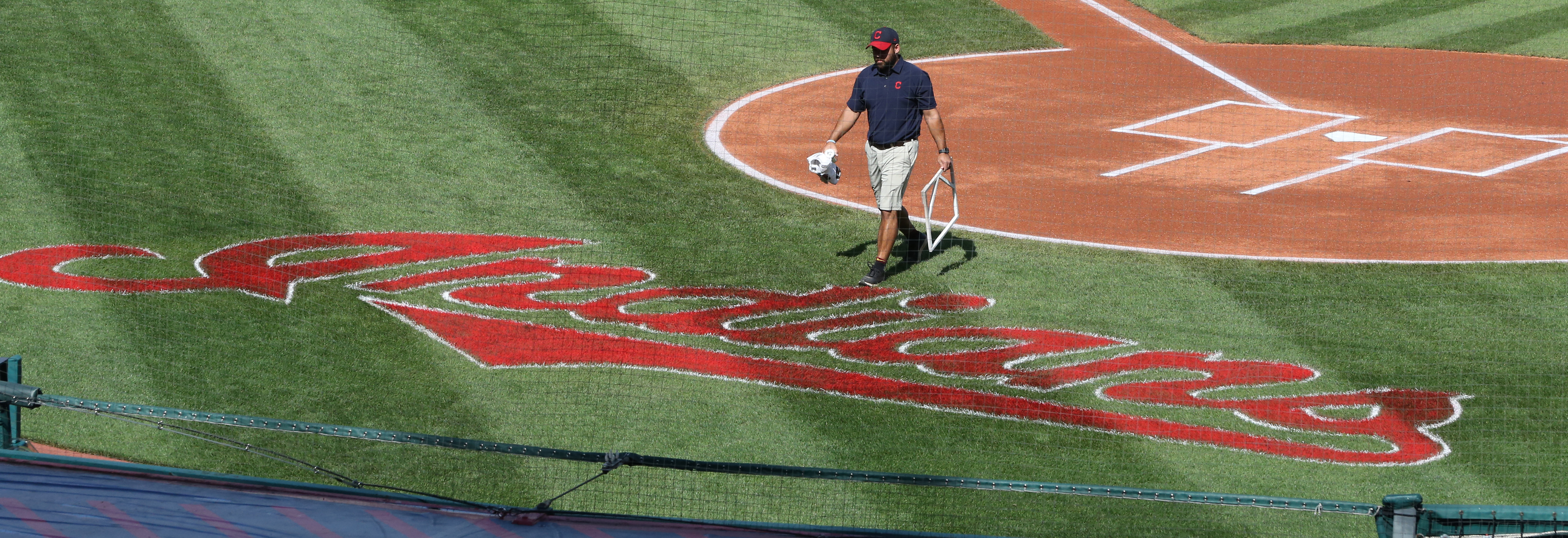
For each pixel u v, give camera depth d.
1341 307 28.72
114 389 23.58
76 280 29.25
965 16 60.06
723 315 27.94
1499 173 40.69
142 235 32.47
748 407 23.27
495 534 14.95
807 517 19.41
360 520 15.10
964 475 20.88
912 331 27.03
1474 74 53.34
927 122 29.03
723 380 24.44
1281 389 24.30
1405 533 13.77
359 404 23.17
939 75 52.44
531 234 33.56
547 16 53.78
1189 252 32.66
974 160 41.69
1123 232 34.47
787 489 20.30
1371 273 31.08
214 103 43.09
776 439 22.02
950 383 24.44
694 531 15.30
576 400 23.50
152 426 21.95
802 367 25.08
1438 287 30.08
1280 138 44.75
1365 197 38.03
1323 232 34.56
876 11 59.25
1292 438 22.30
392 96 44.75
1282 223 35.38
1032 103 48.84
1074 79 52.16
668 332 26.86
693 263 31.39
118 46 47.50
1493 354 25.91
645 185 37.97
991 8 61.44
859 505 19.83
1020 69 53.50
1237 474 21.03
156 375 24.27
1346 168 41.19
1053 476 20.91
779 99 47.88
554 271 30.67
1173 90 50.97
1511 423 22.86
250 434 21.83
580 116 44.12
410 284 29.53
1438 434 22.47
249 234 32.84
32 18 49.34
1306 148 43.53
